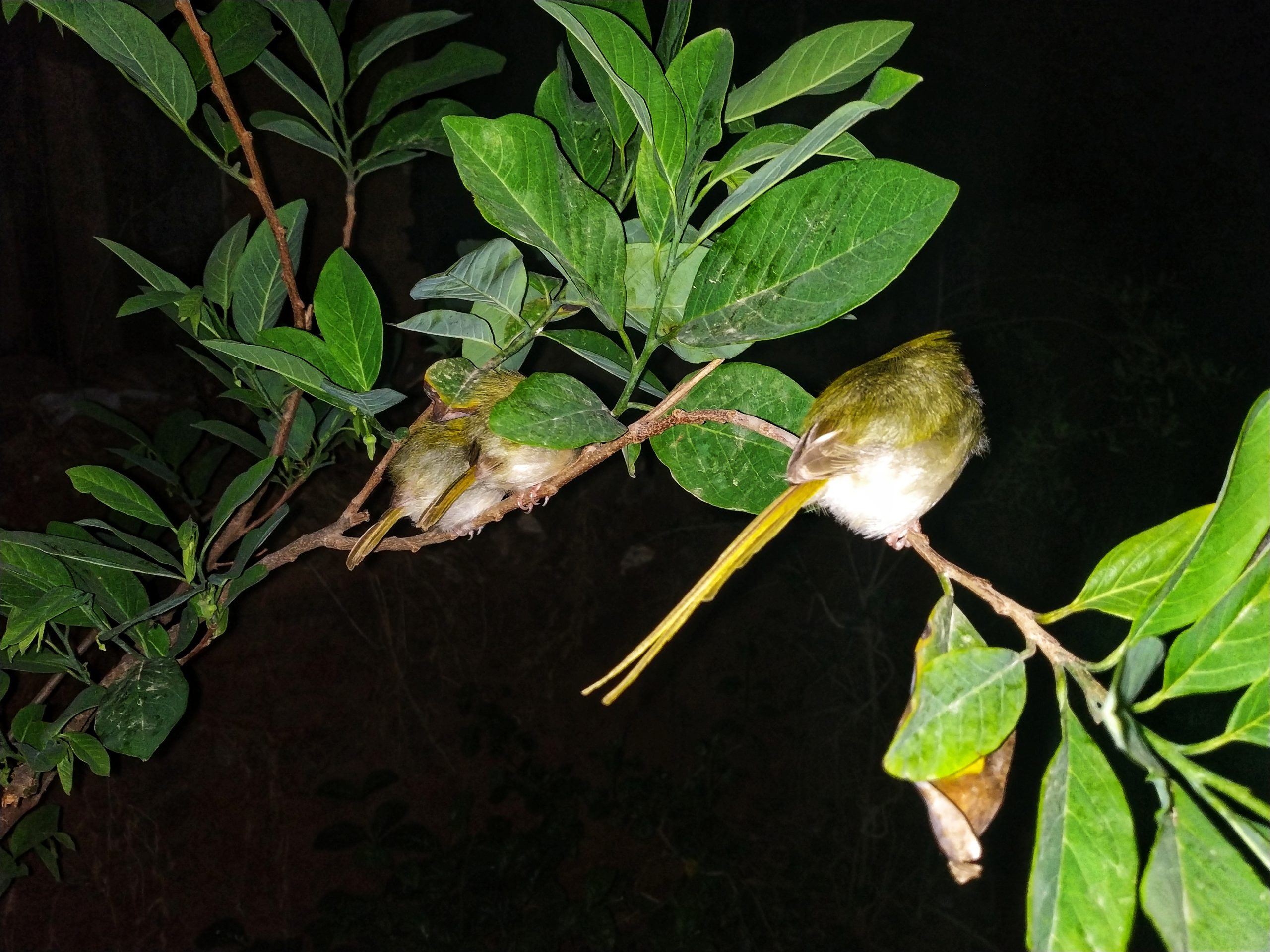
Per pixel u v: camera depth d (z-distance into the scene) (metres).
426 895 1.01
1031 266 1.50
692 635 1.41
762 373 0.32
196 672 1.10
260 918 1.04
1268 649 0.19
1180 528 0.23
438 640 1.25
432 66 0.43
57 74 1.09
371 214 1.20
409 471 0.45
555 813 1.12
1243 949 0.18
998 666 0.20
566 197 0.26
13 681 0.89
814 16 1.45
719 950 1.08
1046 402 1.41
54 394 1.08
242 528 0.45
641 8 0.33
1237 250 1.38
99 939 0.97
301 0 0.39
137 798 1.03
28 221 1.11
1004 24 1.47
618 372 0.31
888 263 0.24
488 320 0.36
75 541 0.35
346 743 1.15
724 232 0.25
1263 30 1.32
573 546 1.39
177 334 1.19
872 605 1.42
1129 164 1.47
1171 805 0.19
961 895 1.21
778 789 1.31
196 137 0.35
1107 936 0.18
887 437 0.30
